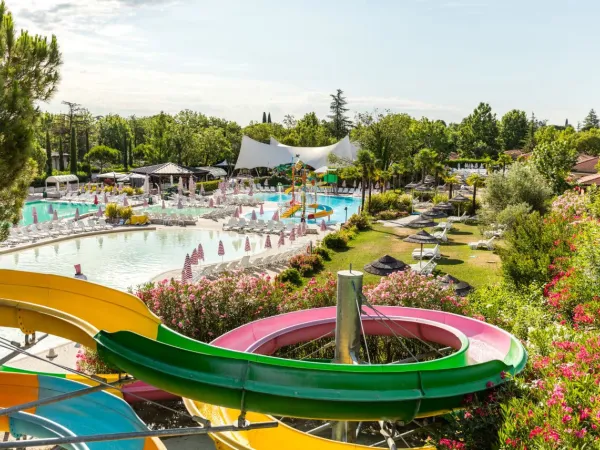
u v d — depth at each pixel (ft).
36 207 164.04
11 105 42.91
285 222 145.48
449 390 19.66
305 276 80.33
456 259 89.30
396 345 38.73
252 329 31.22
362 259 91.40
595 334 27.22
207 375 17.35
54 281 26.99
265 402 17.39
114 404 28.07
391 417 18.78
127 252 100.73
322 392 17.75
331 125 388.37
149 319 24.38
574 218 62.23
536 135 330.13
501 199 107.45
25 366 43.21
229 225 129.49
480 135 397.80
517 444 17.83
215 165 297.12
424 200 186.09
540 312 36.86
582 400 18.97
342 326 25.89
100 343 18.42
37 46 46.42
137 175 212.43
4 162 42.52
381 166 204.13
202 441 33.63
